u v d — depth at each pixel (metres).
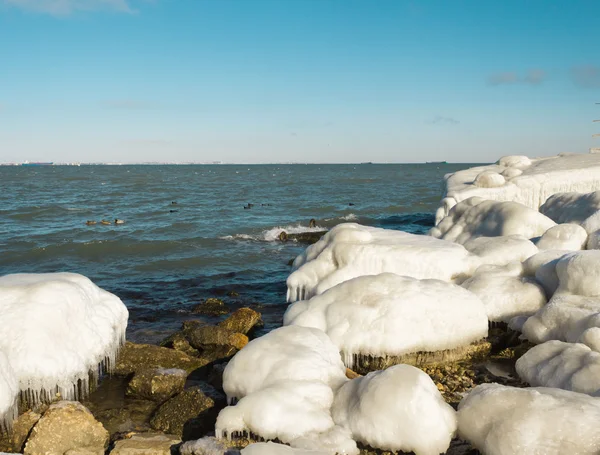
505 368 9.45
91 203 47.72
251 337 12.21
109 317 9.80
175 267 20.41
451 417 6.82
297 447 6.49
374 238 13.66
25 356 8.10
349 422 6.95
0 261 21.91
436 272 12.15
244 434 7.01
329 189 68.56
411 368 7.13
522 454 5.96
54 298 8.81
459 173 28.78
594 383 7.13
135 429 8.06
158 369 9.20
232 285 17.44
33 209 41.25
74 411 7.43
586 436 5.82
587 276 9.96
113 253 23.25
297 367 7.62
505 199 23.91
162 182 87.44
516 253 12.80
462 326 9.70
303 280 13.05
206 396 8.38
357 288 9.97
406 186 75.44
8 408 7.24
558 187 24.64
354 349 9.27
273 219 35.84
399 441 6.59
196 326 12.47
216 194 59.41
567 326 9.32
